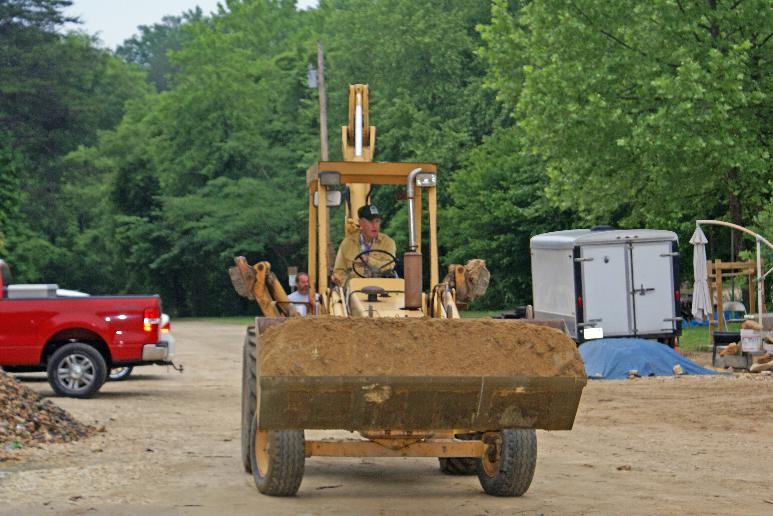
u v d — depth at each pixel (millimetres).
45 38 184250
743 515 19047
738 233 74938
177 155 169750
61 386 39156
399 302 21391
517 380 18812
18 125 177000
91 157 190375
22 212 177375
